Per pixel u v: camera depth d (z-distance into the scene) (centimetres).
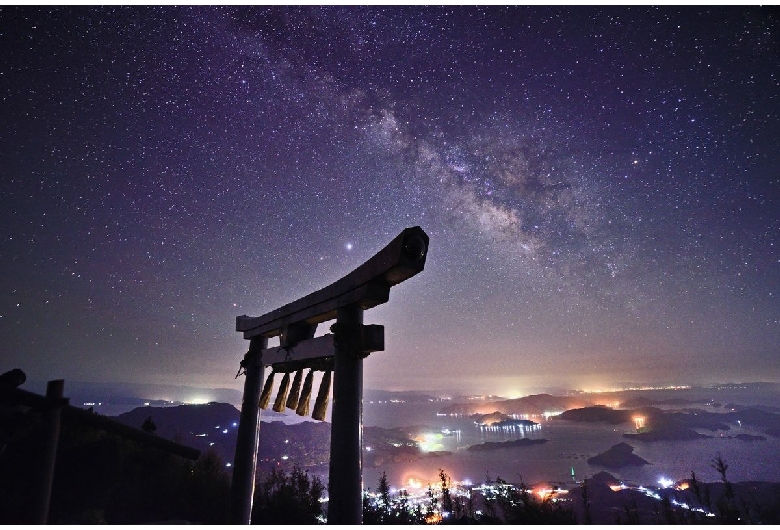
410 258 302
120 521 666
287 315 487
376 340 346
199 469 951
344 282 374
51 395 291
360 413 352
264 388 548
